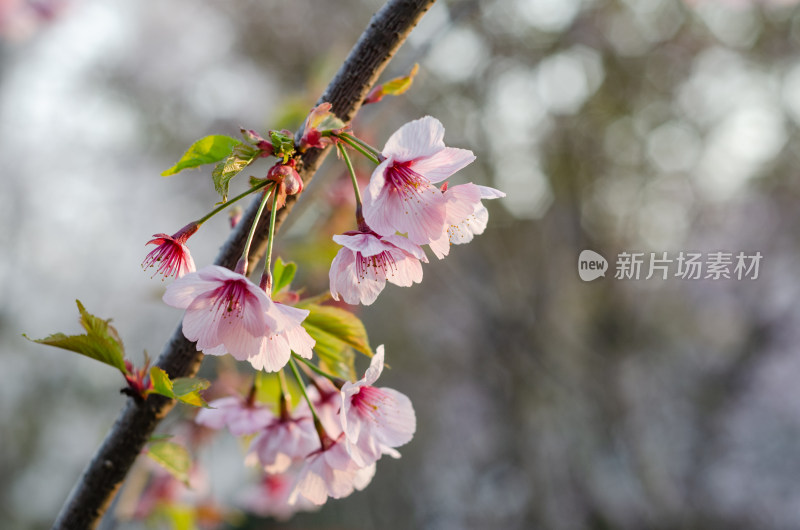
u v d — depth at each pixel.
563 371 8.42
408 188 1.11
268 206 1.09
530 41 7.12
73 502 1.19
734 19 7.12
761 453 8.39
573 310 8.45
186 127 9.09
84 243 9.32
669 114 7.82
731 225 7.82
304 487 1.23
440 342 9.81
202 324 1.04
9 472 8.45
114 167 9.29
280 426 1.33
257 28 8.84
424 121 1.10
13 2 5.89
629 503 8.16
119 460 1.17
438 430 10.51
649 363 8.48
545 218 8.16
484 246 8.51
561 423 8.70
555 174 8.04
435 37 2.12
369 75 1.11
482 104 7.45
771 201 7.91
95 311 9.27
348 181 2.32
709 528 8.16
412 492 10.73
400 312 9.93
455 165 1.13
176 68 8.92
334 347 1.22
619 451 8.17
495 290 8.73
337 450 1.24
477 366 9.54
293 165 1.03
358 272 1.12
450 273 8.82
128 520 2.06
